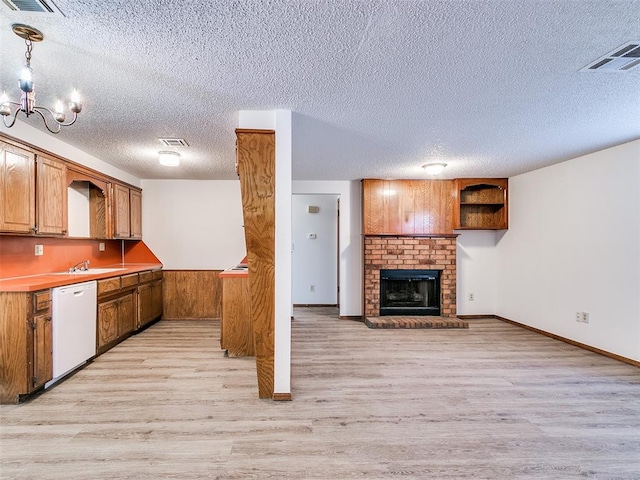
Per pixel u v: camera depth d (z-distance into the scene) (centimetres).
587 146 356
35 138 306
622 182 351
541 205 463
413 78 209
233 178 539
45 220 319
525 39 168
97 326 354
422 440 210
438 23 155
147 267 487
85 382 296
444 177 524
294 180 555
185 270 546
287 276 263
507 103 246
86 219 431
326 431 220
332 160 418
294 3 142
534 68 196
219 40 169
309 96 235
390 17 152
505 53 181
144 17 151
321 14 150
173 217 551
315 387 288
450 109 257
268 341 262
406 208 539
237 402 259
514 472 181
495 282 567
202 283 546
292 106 253
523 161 422
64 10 145
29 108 172
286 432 218
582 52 179
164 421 230
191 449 199
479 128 299
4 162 271
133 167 460
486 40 169
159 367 333
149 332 468
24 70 166
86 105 250
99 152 382
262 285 259
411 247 538
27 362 256
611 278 363
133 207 510
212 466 184
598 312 379
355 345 412
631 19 152
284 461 189
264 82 215
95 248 461
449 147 359
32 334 261
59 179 340
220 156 398
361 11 147
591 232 386
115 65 194
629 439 212
